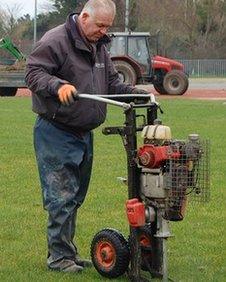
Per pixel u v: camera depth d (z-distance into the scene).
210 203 13.65
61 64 9.05
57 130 9.24
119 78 9.64
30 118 30.23
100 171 17.20
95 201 13.78
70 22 9.09
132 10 99.88
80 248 10.58
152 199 8.48
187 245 10.76
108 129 8.66
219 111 34.38
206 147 8.41
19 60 47.22
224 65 100.00
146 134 8.47
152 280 8.63
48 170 9.30
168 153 8.24
